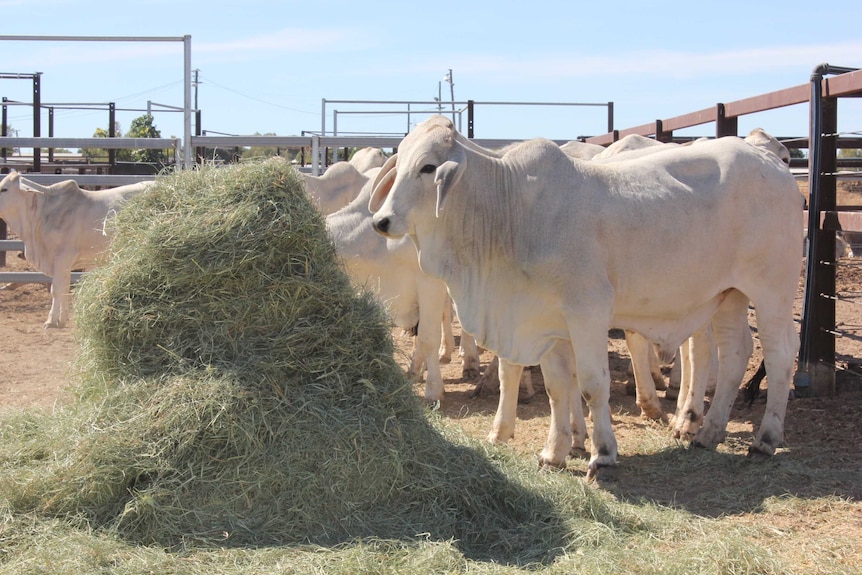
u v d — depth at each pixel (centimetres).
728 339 630
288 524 436
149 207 530
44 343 1066
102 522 439
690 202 570
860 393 762
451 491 468
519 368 618
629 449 631
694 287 579
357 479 455
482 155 550
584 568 405
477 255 552
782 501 508
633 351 709
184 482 441
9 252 1883
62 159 2273
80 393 524
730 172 588
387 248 761
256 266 492
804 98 762
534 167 551
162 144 1343
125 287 497
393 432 475
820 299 758
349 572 392
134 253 503
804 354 762
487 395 809
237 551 413
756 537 453
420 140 538
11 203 1190
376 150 1119
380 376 498
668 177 575
